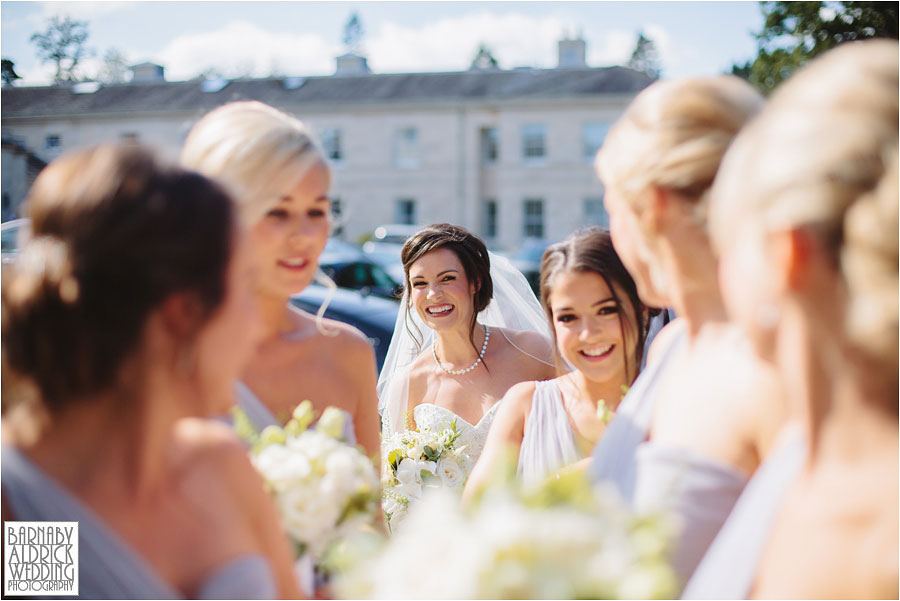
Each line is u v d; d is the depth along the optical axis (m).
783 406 1.31
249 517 1.38
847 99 1.06
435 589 1.05
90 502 1.23
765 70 16.62
